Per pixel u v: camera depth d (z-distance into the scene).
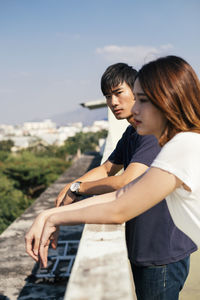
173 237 1.37
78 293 0.59
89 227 0.96
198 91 0.99
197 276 2.07
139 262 1.39
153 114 1.01
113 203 0.97
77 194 1.54
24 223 4.91
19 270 3.37
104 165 1.85
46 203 6.14
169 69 0.97
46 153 101.25
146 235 1.37
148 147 1.41
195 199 0.96
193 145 0.93
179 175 0.91
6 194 32.62
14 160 45.38
